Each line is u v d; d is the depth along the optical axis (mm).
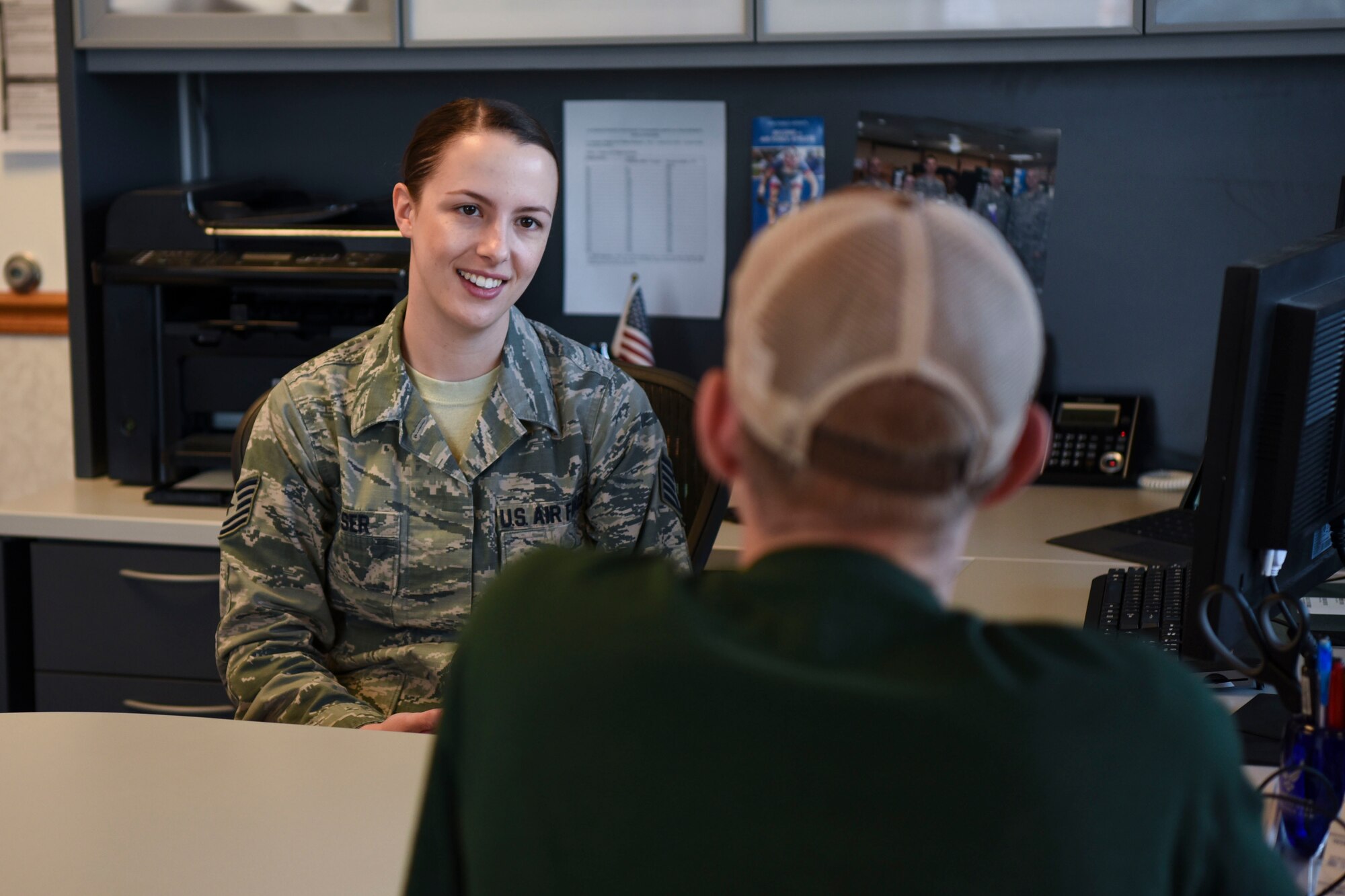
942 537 551
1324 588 1587
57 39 2301
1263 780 1000
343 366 1572
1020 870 486
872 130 2492
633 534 1619
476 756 571
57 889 918
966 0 2131
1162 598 1573
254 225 2252
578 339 2631
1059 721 500
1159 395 2473
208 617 2150
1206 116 2373
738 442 566
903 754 496
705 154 2541
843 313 515
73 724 1189
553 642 561
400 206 1579
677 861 510
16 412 2689
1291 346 1170
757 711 510
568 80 2551
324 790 1069
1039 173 2449
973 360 511
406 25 2242
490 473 1556
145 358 2297
